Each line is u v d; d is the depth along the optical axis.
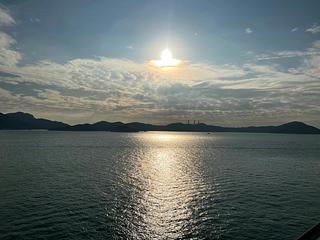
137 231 36.75
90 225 38.16
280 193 57.75
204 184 66.75
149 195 55.16
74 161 108.75
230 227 38.22
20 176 73.31
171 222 40.03
